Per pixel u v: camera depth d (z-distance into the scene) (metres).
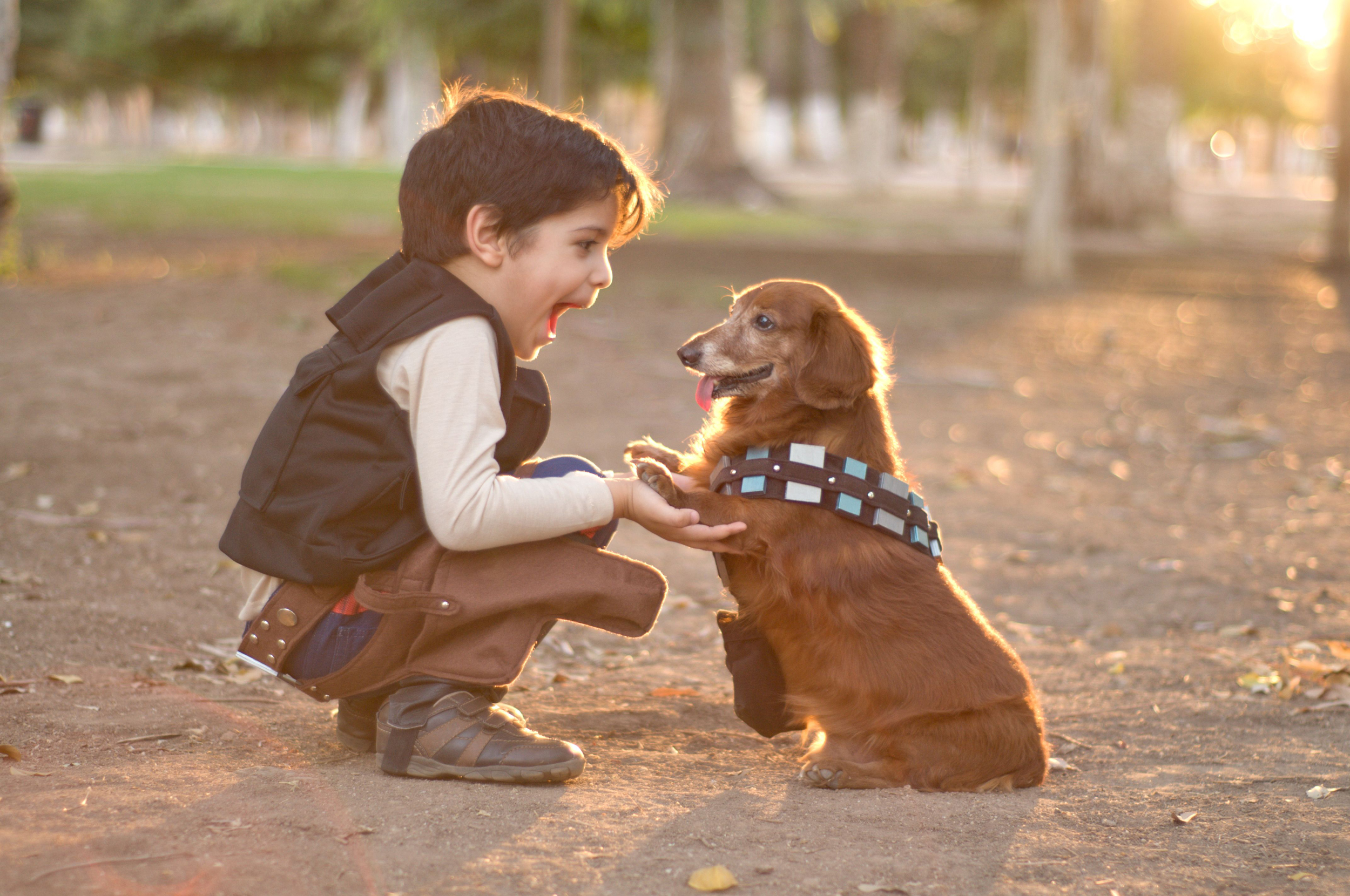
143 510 6.66
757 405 3.97
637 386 10.88
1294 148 112.38
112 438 7.95
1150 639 5.71
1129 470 9.10
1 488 6.76
